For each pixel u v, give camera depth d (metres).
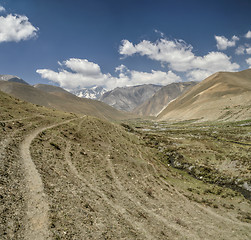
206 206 30.95
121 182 30.84
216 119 190.50
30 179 20.11
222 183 41.84
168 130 160.00
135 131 107.06
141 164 43.16
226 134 106.50
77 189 22.44
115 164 37.53
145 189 31.27
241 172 44.75
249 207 32.00
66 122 51.59
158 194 31.19
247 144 75.50
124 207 23.11
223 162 52.41
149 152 59.50
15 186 17.75
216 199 34.28
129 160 42.75
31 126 39.34
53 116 54.78
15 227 12.95
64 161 29.83
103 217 18.94
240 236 23.56
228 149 64.75
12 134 31.47
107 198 23.61
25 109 52.19
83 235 14.94
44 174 22.30
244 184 39.62
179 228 22.64
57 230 14.09
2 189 16.31
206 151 62.44
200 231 23.17
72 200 19.34
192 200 32.38
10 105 49.91
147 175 38.66
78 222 16.27
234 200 34.38
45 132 38.66
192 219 25.81
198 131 132.88
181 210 27.75
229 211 30.20
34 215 14.88
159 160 55.50
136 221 20.94
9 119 38.66
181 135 111.88
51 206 16.62
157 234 19.89
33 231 13.21
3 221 12.96
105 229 17.03
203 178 45.03
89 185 25.25
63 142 37.53
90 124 58.28
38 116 49.12
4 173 19.03
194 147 68.25
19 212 14.61
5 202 14.91
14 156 24.06
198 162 53.59
